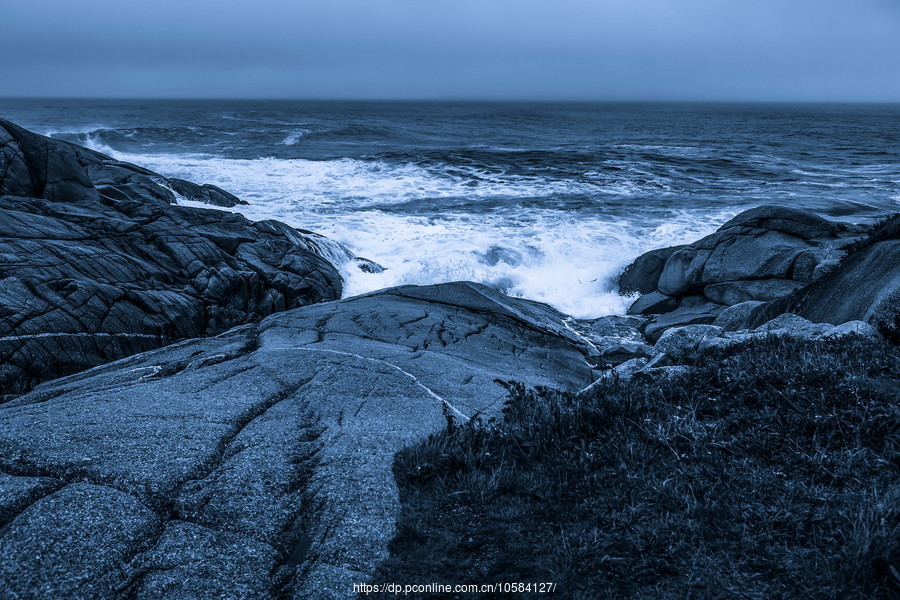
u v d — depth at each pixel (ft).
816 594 10.30
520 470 15.80
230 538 13.03
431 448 16.67
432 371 27.86
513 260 64.03
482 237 70.03
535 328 43.57
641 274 58.44
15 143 53.11
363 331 36.11
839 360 18.98
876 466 13.51
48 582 11.03
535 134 237.66
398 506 14.30
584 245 66.95
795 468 13.97
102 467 14.89
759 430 15.60
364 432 18.54
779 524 12.18
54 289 35.68
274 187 99.25
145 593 11.28
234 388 22.43
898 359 18.40
